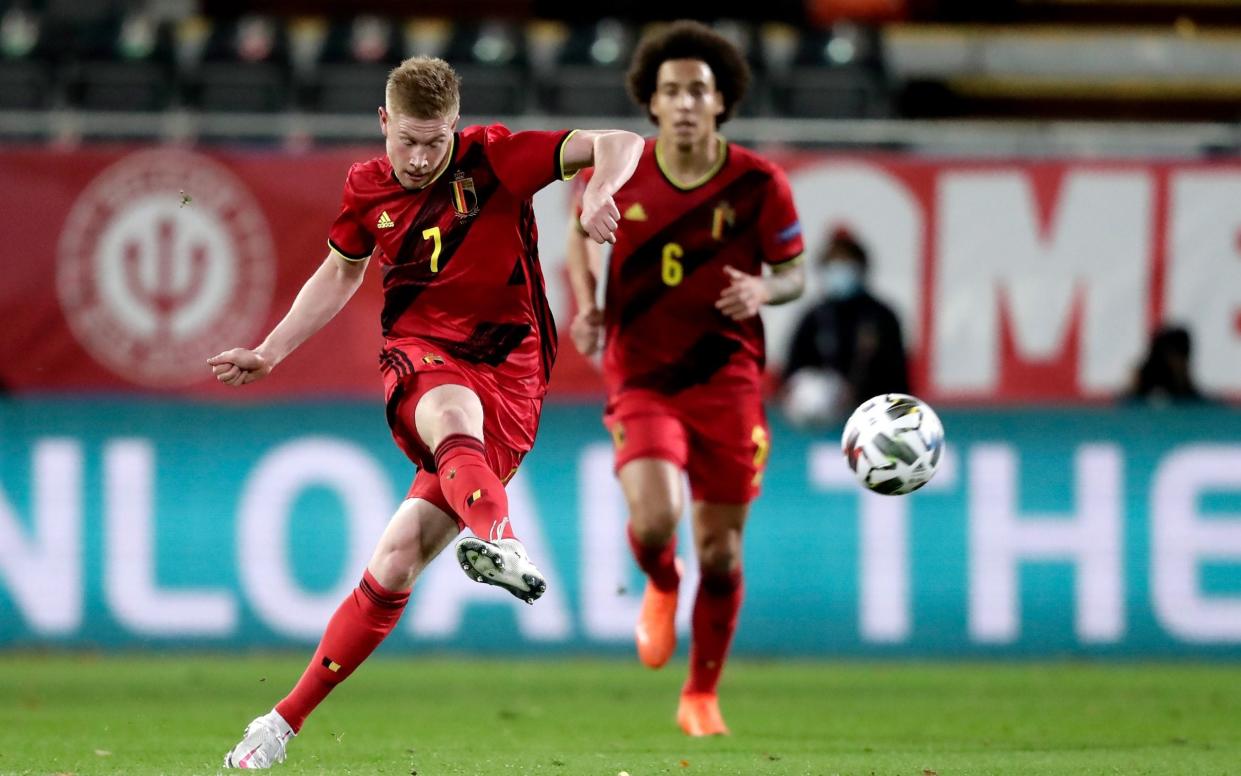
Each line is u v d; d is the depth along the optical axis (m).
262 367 16.77
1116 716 26.92
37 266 38.47
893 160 38.47
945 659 39.06
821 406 38.81
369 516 39.16
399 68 16.09
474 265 16.84
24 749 20.62
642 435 22.36
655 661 23.45
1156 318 38.56
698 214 22.64
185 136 41.22
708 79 22.53
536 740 22.34
